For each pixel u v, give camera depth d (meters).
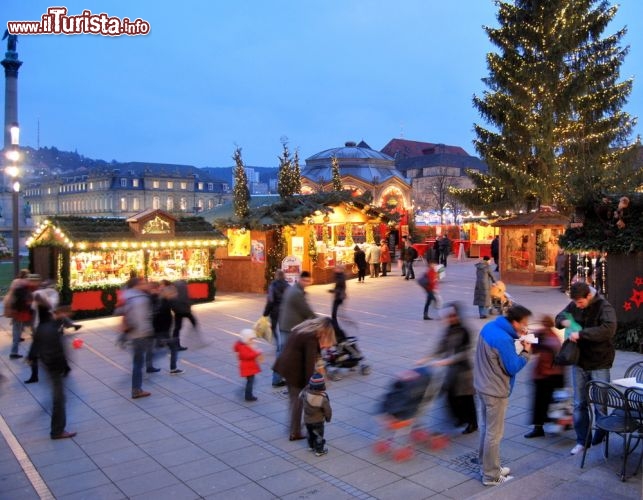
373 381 9.86
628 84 29.00
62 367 7.60
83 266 16.92
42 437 7.59
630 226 11.55
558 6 28.36
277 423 7.98
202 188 123.12
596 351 6.46
